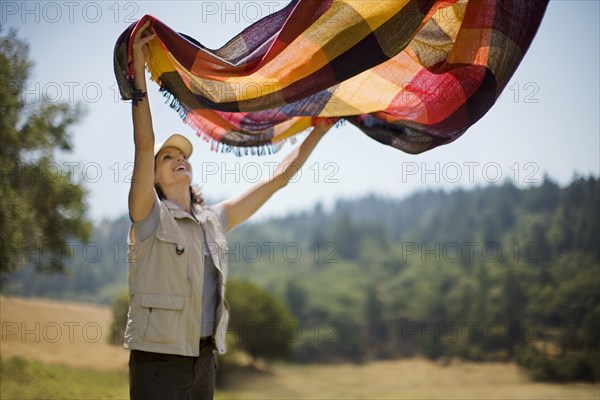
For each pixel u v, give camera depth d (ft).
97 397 22.67
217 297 12.50
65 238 39.11
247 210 14.42
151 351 11.51
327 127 15.57
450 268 252.21
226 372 99.81
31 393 22.25
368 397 84.64
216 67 12.33
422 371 141.90
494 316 114.01
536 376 52.34
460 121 13.70
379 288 297.94
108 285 189.78
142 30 11.88
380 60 12.46
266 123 14.92
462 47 12.79
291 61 12.38
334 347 213.05
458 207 329.31
